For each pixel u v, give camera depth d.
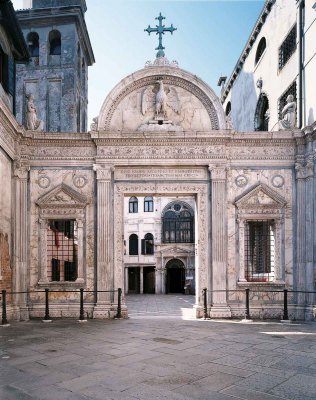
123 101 14.84
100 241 14.09
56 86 24.28
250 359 7.98
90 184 14.52
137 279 40.09
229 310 13.82
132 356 8.20
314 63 14.19
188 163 14.39
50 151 14.57
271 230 15.04
